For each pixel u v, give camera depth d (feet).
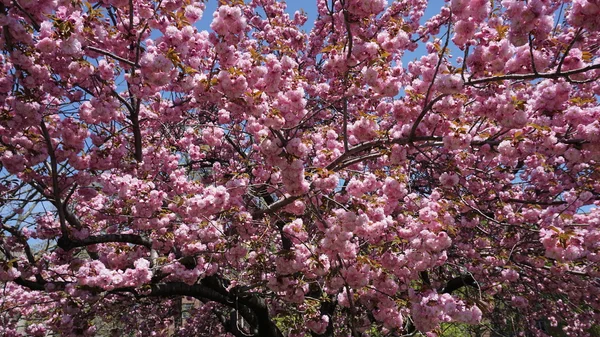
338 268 10.48
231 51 9.53
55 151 12.59
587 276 18.81
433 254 11.07
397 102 10.89
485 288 18.17
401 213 13.21
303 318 15.35
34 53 10.95
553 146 10.02
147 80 9.86
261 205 16.29
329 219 10.67
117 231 17.11
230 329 24.68
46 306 23.18
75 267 14.67
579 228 15.19
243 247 13.83
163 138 18.45
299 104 10.01
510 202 19.71
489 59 8.77
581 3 7.20
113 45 12.28
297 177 10.05
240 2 9.07
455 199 14.08
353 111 19.25
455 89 8.62
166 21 10.75
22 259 14.92
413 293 10.57
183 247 14.24
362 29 10.91
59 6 10.55
